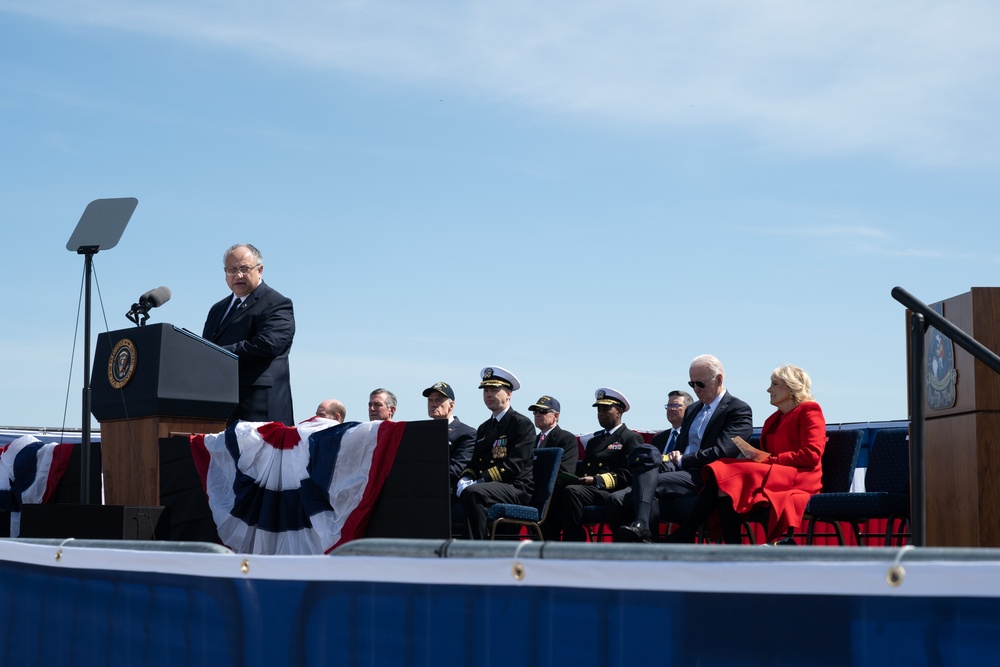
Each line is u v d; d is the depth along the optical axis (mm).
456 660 3098
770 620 2600
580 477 9422
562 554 2920
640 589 2785
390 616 3227
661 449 10883
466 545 3113
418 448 5414
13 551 4707
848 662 2482
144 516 6016
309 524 5699
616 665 2811
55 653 4367
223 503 6023
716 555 2668
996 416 5113
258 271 7609
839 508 7137
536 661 2945
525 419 8812
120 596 4047
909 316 5902
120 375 6668
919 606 2406
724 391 8398
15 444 7777
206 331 7797
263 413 7371
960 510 5301
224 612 3633
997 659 2305
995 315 5219
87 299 6777
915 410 4453
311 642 3391
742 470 7406
